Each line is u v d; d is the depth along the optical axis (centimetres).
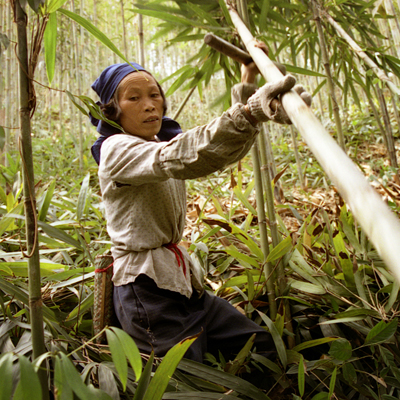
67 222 202
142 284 125
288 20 257
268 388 147
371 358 156
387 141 347
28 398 62
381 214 52
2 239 185
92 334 140
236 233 172
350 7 268
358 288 163
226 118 99
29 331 129
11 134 519
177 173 105
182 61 866
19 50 86
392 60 250
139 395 95
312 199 348
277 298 165
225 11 188
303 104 79
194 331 128
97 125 147
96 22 670
